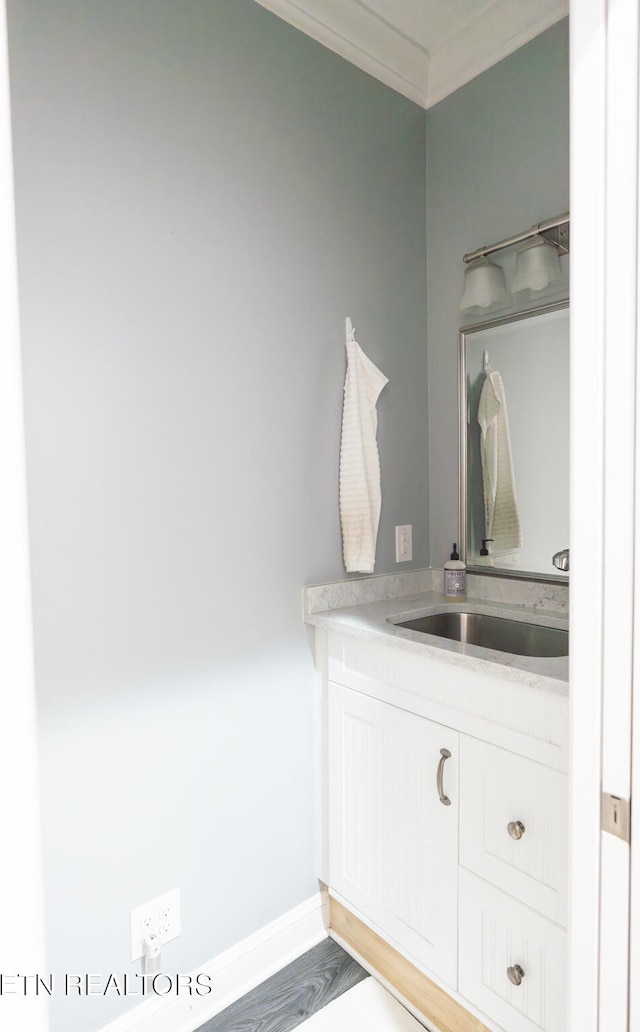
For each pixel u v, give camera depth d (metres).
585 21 0.68
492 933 1.22
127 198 1.29
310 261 1.66
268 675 1.58
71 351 1.22
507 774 1.18
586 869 0.74
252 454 1.53
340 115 1.73
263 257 1.55
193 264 1.41
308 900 1.69
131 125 1.29
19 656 0.48
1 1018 0.47
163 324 1.36
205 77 1.42
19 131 1.14
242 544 1.52
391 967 1.53
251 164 1.52
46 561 1.20
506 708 1.18
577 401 0.72
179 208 1.38
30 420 1.17
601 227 0.68
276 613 1.60
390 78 1.85
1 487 0.48
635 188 0.65
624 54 0.65
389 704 1.46
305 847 1.68
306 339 1.65
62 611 1.22
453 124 1.88
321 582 1.70
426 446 1.99
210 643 1.46
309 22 1.62
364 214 1.79
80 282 1.23
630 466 0.67
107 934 1.29
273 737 1.60
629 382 0.67
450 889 1.31
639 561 0.67
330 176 1.70
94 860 1.27
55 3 1.18
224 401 1.47
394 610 1.69
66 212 1.21
